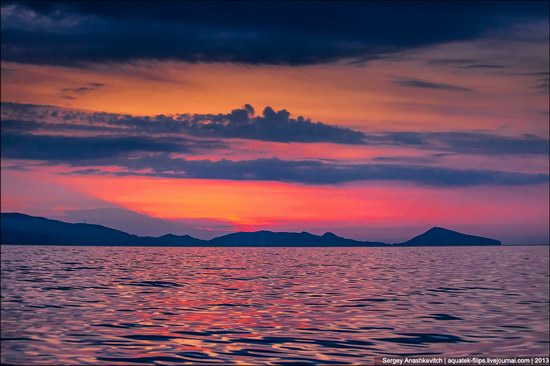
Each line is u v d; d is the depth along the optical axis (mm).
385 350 23969
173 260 122188
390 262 111188
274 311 35156
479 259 128875
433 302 39688
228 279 62531
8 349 23766
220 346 24500
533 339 26359
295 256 161250
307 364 21578
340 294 45125
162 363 21547
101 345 24578
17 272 73125
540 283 56000
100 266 90750
